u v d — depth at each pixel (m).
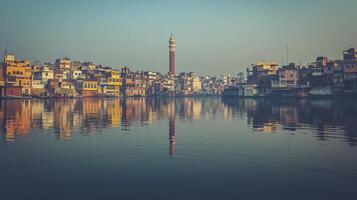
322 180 14.49
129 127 34.72
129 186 13.83
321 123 37.22
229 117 48.41
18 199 12.23
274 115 49.78
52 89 134.62
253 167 16.97
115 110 63.31
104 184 14.12
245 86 156.12
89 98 146.25
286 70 133.12
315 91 116.38
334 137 26.77
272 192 12.99
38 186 13.80
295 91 126.62
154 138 26.75
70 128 33.31
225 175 15.49
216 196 12.59
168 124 38.16
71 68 164.62
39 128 33.00
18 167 16.86
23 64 122.12
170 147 22.62
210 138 26.80
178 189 13.45
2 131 30.47
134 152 20.88
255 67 167.38
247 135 28.50
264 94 145.12
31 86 125.38
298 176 15.17
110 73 167.50
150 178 15.02
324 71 118.69
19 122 38.34
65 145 23.17
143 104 93.00
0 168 16.67
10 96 112.44
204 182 14.38
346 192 12.90
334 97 108.69
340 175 15.22
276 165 17.30
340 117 43.88
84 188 13.55
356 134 28.38
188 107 78.69
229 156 19.67
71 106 75.19
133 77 188.75
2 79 114.44
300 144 23.56
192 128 34.12
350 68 108.38
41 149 21.61
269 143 24.14
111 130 31.95
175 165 17.55
